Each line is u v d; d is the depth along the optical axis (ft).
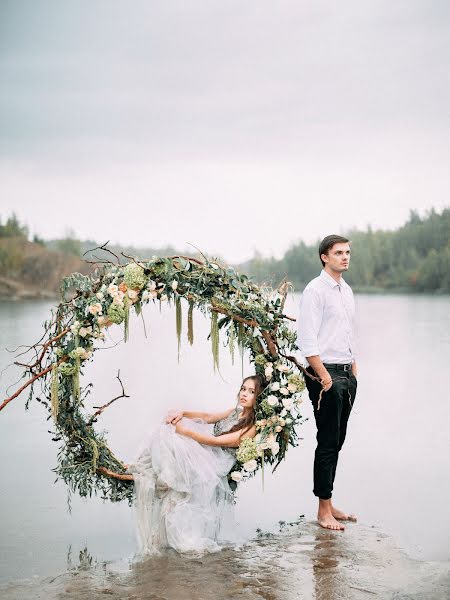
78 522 14.05
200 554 12.17
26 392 25.49
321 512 13.71
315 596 10.43
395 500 14.99
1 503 14.98
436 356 34.53
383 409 23.52
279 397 13.79
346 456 18.34
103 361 33.94
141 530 12.66
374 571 11.34
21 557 12.25
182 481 12.78
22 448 18.93
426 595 10.37
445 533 13.06
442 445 19.16
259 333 13.80
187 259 13.67
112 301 13.33
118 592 10.69
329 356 13.34
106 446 13.71
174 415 13.61
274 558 11.94
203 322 51.31
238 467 13.82
